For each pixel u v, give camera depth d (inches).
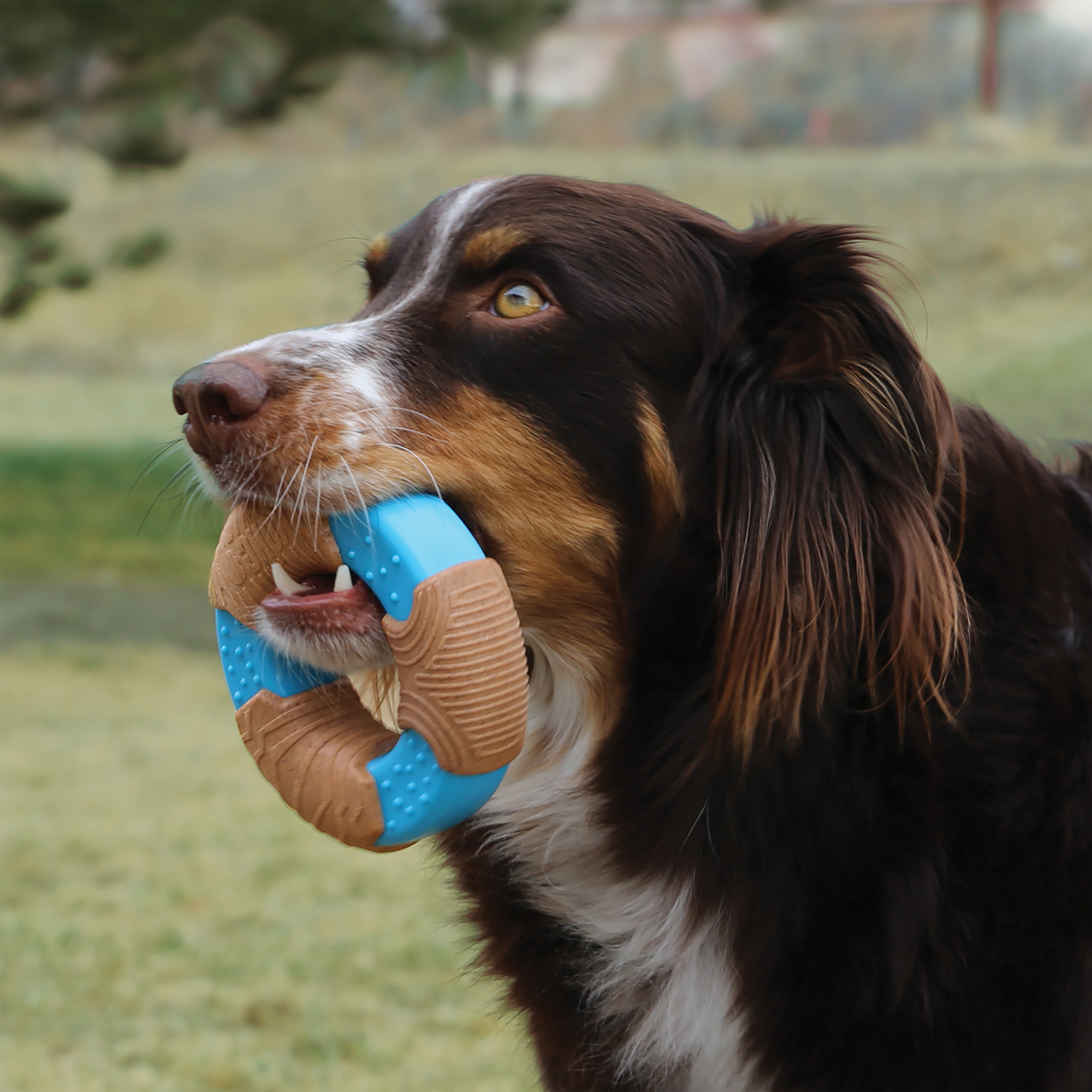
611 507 59.9
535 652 61.1
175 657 156.8
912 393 58.9
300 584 59.7
